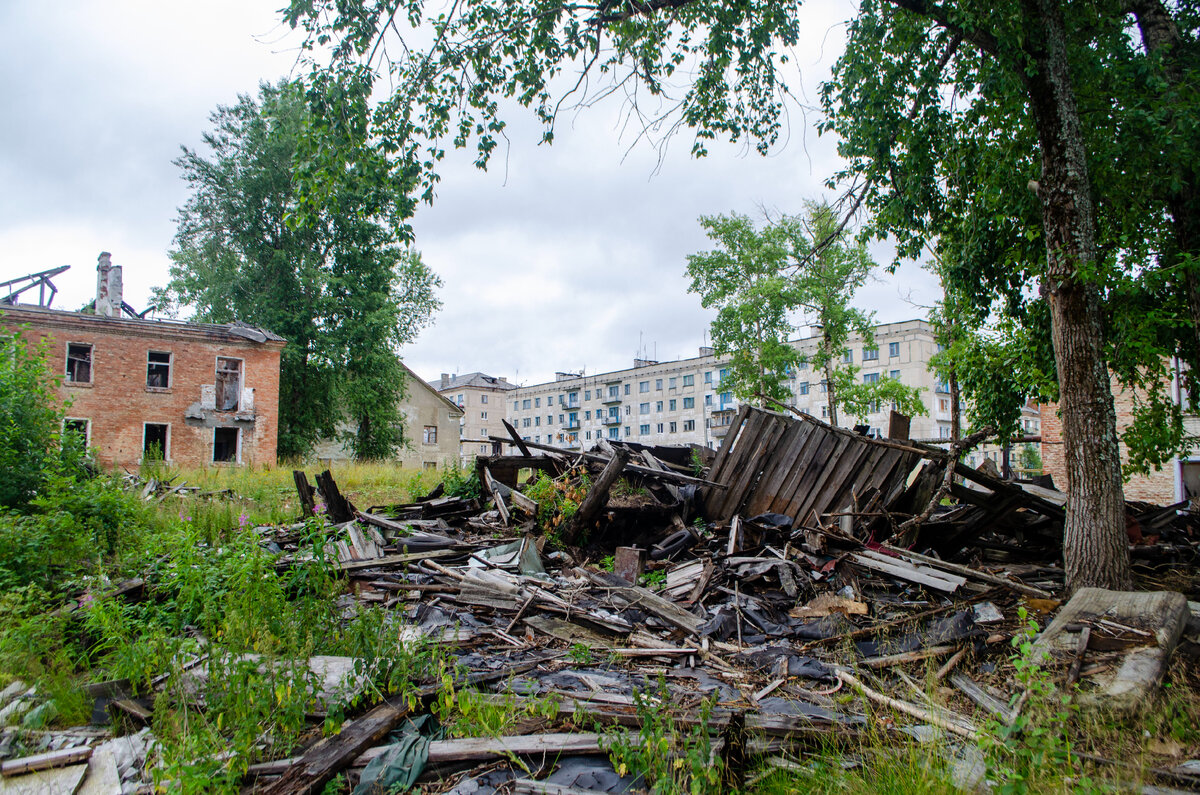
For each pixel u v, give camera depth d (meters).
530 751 3.52
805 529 8.08
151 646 4.21
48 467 8.57
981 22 6.46
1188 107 6.27
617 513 10.01
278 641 4.36
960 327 10.77
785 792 3.21
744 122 9.48
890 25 8.48
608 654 5.50
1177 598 4.82
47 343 9.94
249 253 29.83
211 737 3.49
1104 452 6.04
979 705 4.19
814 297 24.33
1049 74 6.30
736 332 27.73
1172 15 7.52
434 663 4.54
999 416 10.30
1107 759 3.21
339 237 29.94
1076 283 6.14
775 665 5.05
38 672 4.52
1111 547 5.91
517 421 93.69
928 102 8.37
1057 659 4.25
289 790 3.19
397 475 20.73
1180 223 7.28
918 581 6.83
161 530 9.02
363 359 30.31
